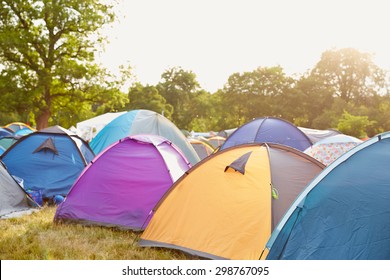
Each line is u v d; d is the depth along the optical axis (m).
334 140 10.41
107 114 17.45
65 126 46.41
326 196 4.14
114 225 6.57
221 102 68.12
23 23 31.28
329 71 62.78
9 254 5.25
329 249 3.85
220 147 12.31
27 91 30.17
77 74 30.73
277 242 4.16
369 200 3.94
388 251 3.62
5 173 7.84
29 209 7.93
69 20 30.86
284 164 5.53
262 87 64.88
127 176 6.87
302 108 61.62
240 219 5.09
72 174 9.18
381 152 4.25
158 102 66.00
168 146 7.59
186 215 5.51
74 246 5.64
